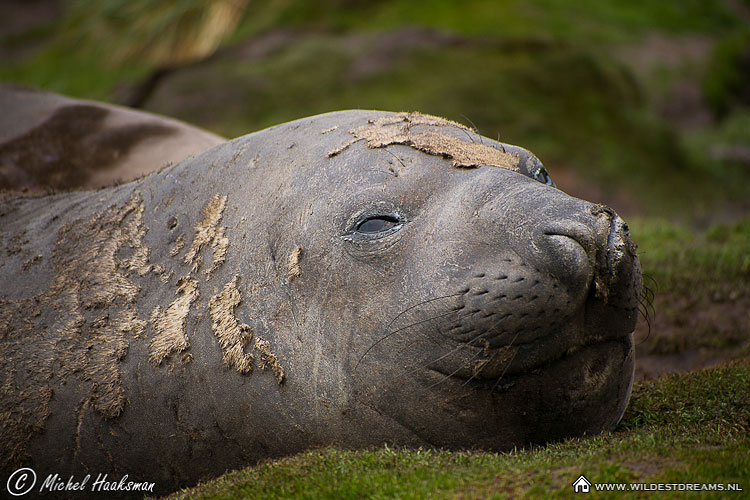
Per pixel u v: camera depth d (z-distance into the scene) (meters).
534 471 11.94
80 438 15.21
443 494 11.41
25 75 69.31
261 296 14.38
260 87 58.66
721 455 12.05
